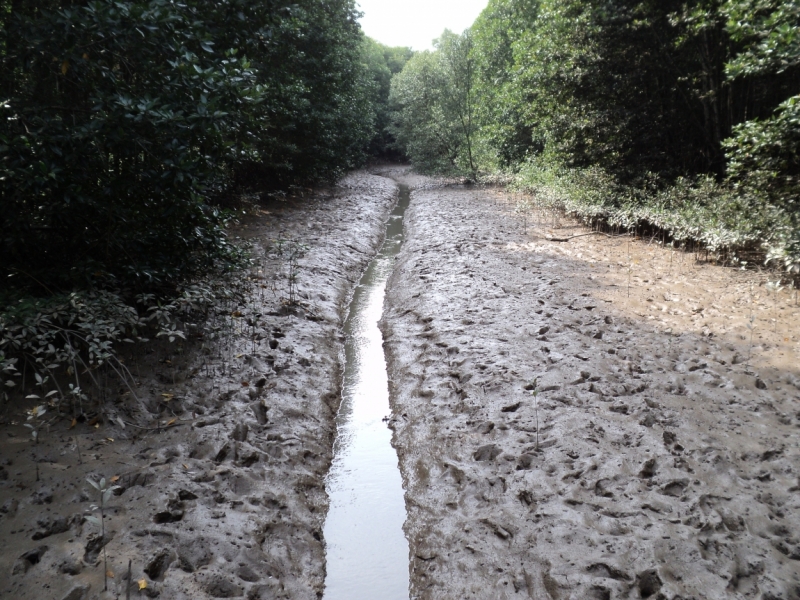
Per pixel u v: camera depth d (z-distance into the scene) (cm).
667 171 1402
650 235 1310
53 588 334
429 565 415
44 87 654
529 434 530
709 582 348
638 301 858
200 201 696
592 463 473
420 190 2842
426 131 2966
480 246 1300
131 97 616
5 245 616
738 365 631
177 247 722
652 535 388
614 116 1430
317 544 449
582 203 1385
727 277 946
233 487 470
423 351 776
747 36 1021
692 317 779
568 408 565
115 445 488
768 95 1300
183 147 613
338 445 602
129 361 629
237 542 404
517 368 660
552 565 377
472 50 2784
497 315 840
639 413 544
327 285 1091
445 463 523
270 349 739
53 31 568
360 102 2611
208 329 730
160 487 435
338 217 1809
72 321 554
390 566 432
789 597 334
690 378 608
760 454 472
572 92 1496
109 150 621
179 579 356
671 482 442
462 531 433
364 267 1355
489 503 456
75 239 669
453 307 902
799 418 523
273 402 620
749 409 545
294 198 2112
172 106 619
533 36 1695
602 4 1366
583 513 419
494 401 600
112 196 646
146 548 373
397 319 938
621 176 1455
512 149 2453
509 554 398
